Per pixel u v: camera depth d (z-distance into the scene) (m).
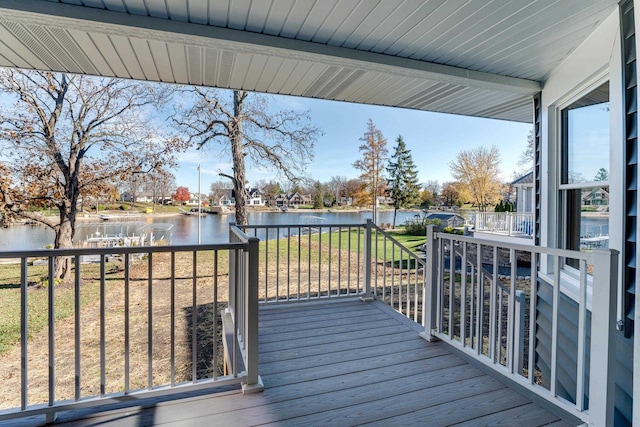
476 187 22.08
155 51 2.89
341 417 1.89
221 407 1.96
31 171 8.39
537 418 1.89
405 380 2.30
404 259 11.77
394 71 3.02
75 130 8.78
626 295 2.14
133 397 1.87
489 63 3.10
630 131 2.16
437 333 2.88
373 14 2.28
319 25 2.43
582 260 1.71
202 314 6.41
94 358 4.83
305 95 4.15
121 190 10.50
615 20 2.27
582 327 1.71
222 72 3.38
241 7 2.20
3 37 2.63
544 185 3.47
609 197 2.41
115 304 6.84
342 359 2.61
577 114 3.09
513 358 2.35
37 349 5.06
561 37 2.62
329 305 3.93
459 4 2.15
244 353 2.33
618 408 2.18
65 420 1.79
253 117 10.68
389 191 22.17
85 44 2.74
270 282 8.07
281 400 2.05
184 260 10.70
